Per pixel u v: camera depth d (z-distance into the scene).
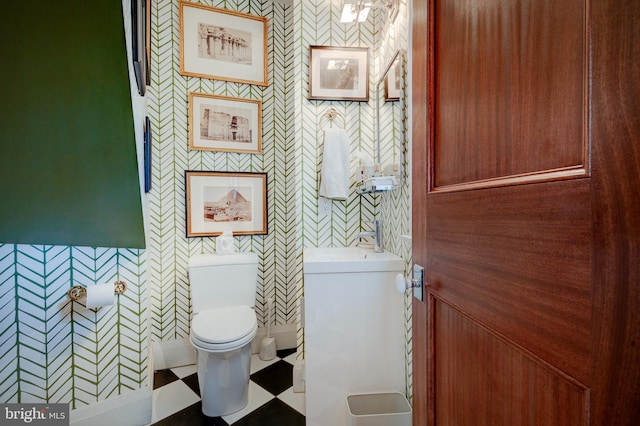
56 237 1.27
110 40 0.82
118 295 1.45
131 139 1.04
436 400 0.70
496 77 0.49
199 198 2.03
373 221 1.84
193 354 2.02
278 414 1.53
